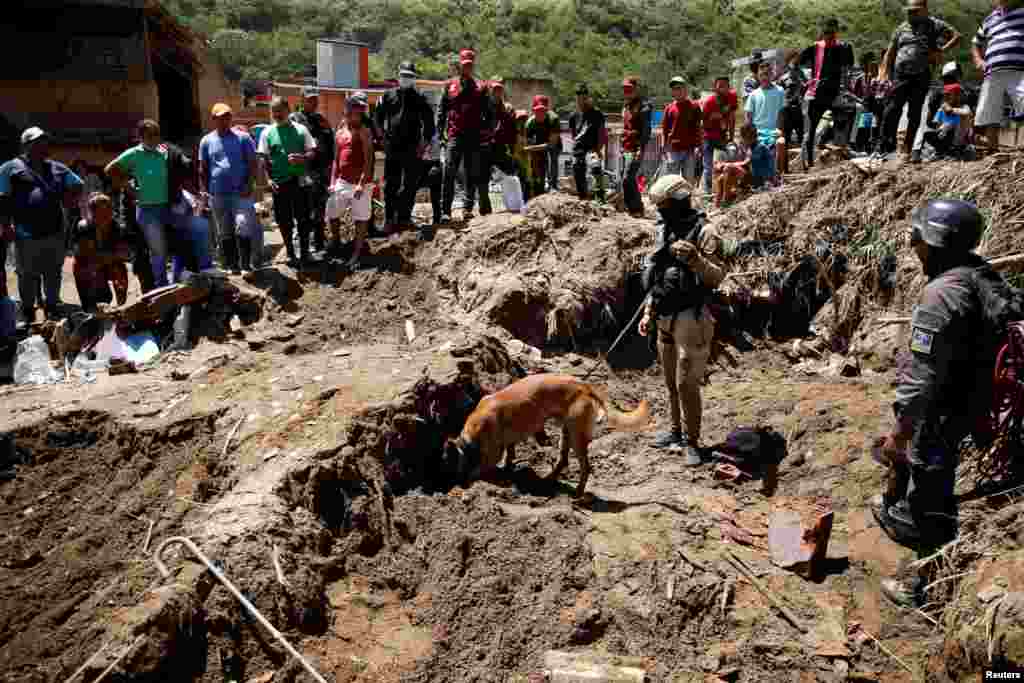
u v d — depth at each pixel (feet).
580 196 35.50
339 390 18.29
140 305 24.73
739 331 27.55
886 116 31.37
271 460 15.76
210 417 17.62
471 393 19.52
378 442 16.58
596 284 26.17
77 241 26.84
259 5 304.09
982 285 12.06
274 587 12.69
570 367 24.61
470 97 29.35
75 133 43.42
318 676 11.59
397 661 12.56
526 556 14.80
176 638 11.43
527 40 306.14
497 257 27.53
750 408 22.17
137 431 17.13
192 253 27.35
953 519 13.42
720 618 13.60
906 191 27.58
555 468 17.97
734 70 60.85
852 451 18.49
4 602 12.93
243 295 25.63
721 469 18.40
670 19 316.40
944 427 12.75
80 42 43.70
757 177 34.58
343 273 27.50
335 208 27.55
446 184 30.35
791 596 13.94
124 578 12.78
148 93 45.03
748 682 12.41
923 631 13.03
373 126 28.14
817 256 27.71
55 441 17.48
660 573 14.35
